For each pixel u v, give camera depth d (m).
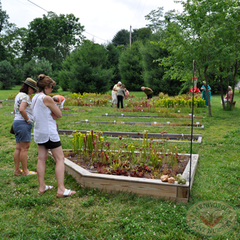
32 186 3.89
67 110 14.04
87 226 2.78
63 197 3.49
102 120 10.30
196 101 14.00
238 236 2.54
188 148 5.79
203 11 10.13
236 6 10.31
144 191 3.42
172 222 2.81
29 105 4.34
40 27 52.03
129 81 35.56
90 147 4.92
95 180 3.66
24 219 2.92
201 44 10.09
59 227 2.75
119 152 4.91
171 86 25.67
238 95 21.86
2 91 35.62
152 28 40.19
